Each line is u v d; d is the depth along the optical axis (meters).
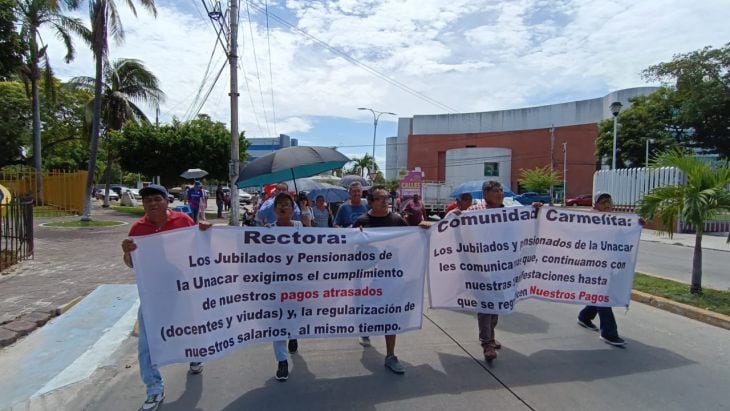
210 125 30.23
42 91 32.78
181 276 4.15
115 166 60.56
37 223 19.84
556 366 4.81
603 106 64.06
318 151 7.93
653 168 8.38
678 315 6.77
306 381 4.48
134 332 5.86
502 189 5.53
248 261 4.44
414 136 78.12
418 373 4.65
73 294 7.66
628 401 4.05
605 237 5.60
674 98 36.31
